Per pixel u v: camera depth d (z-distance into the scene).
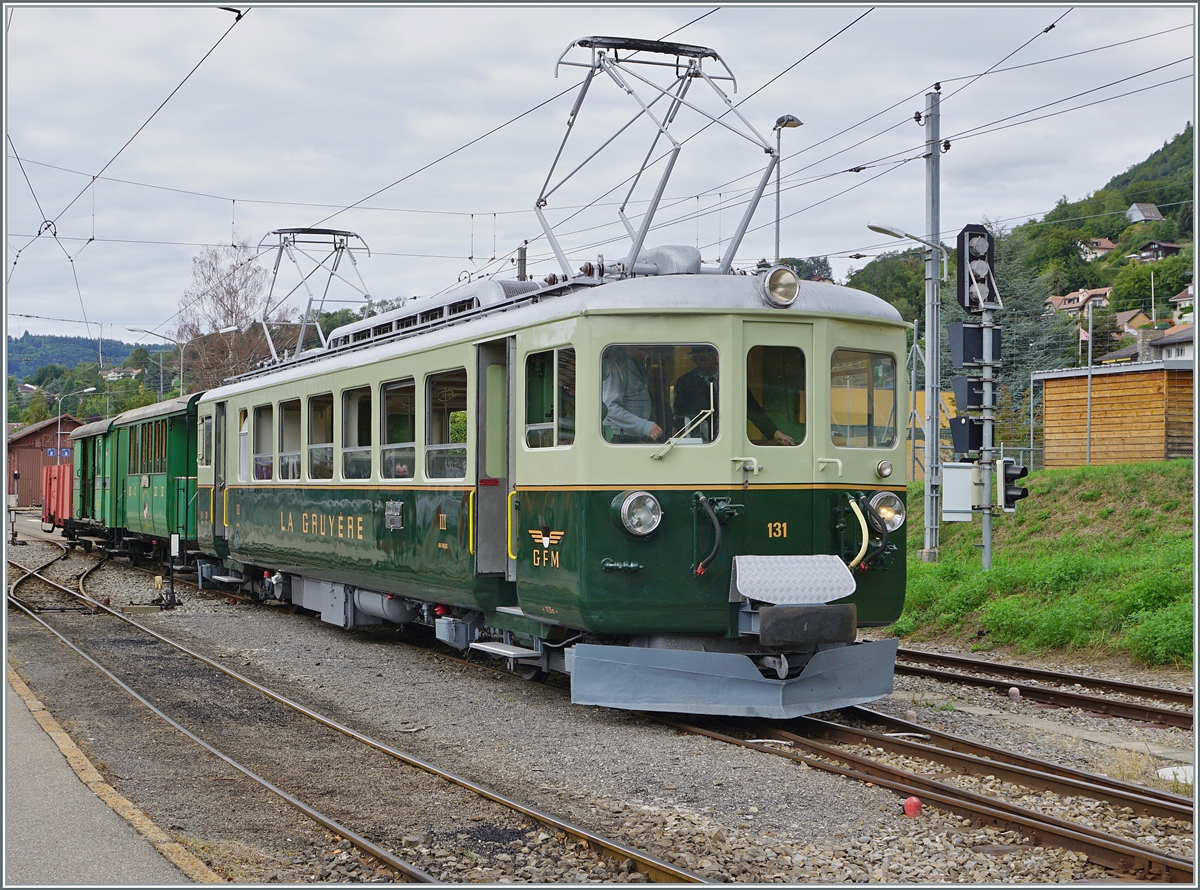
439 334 10.39
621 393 8.24
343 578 12.66
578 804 6.55
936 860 5.54
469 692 9.99
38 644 12.55
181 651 12.35
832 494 8.46
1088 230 96.56
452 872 5.41
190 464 19.11
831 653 8.45
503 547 9.69
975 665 11.58
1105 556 16.41
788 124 22.20
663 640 8.42
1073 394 25.33
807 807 6.44
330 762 7.54
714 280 8.39
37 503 66.88
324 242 18.53
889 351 8.91
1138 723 8.98
